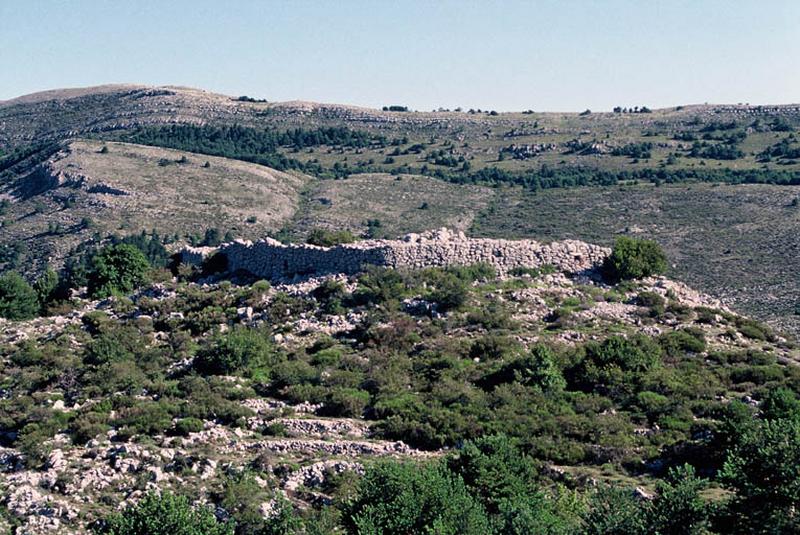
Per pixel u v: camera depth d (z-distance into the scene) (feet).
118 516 134.10
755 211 486.79
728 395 179.22
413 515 127.65
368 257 232.73
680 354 197.57
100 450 162.61
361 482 137.39
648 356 190.49
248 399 183.83
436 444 166.20
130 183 618.85
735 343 207.72
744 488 126.52
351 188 652.07
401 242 236.84
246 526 138.41
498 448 150.82
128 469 156.15
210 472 154.51
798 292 343.05
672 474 135.03
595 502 131.54
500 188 641.40
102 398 186.70
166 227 547.49
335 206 604.90
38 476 153.69
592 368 186.29
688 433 164.14
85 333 222.89
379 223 554.05
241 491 146.41
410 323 208.54
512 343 198.70
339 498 146.30
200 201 598.34
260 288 231.71
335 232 262.88
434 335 205.26
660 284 238.89
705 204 515.91
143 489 149.48
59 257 488.44
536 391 180.86
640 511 128.36
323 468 155.84
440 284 223.92
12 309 263.90
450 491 132.77
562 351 195.21
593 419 170.19
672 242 446.60
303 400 183.32
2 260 495.41
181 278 259.80
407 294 221.66
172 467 155.94
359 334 208.33
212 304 229.25
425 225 543.39
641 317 217.77
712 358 195.93
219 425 173.06
